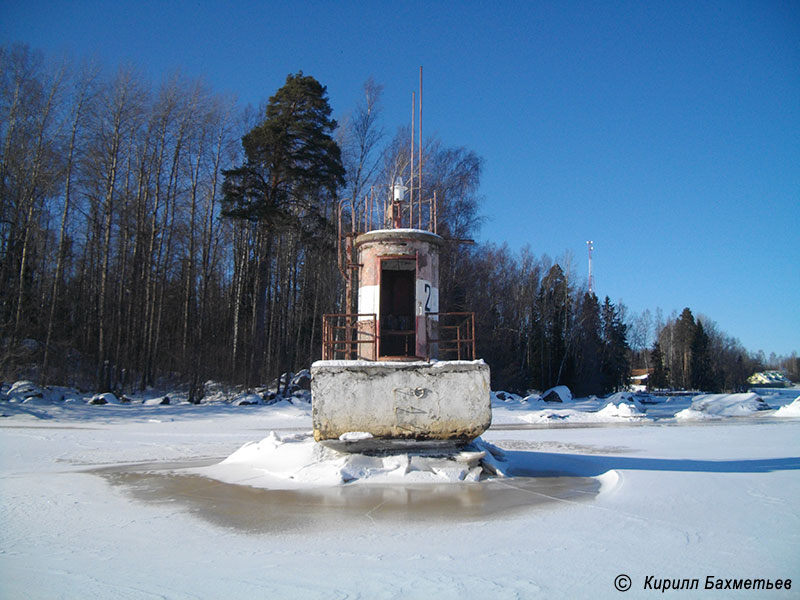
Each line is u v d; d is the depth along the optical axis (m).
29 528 7.65
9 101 36.72
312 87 38.28
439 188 39.59
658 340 106.06
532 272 60.06
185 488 10.34
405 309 13.70
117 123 37.78
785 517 7.38
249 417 28.73
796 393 67.62
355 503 8.98
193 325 43.81
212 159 44.06
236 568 5.87
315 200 41.06
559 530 7.13
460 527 7.44
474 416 10.89
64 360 37.47
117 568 5.92
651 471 10.93
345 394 10.87
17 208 35.75
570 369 62.03
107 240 36.38
